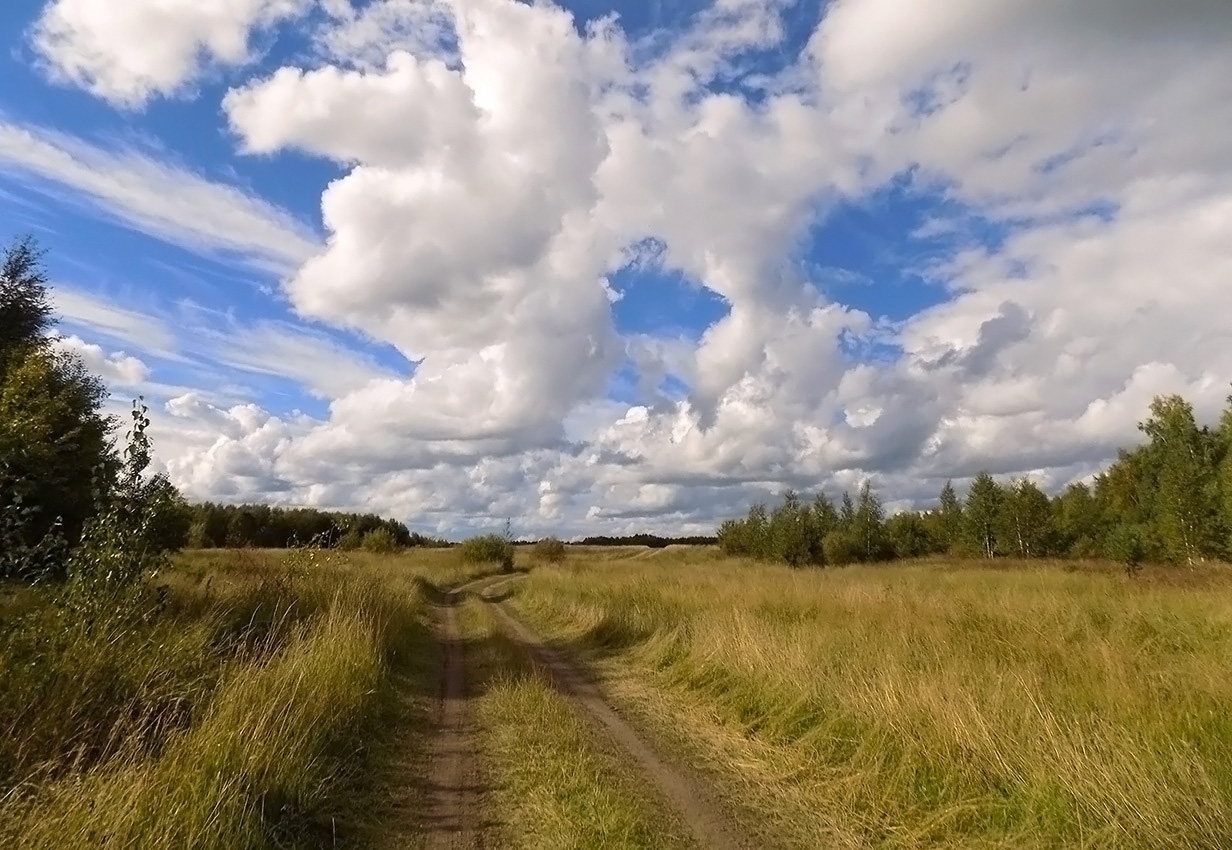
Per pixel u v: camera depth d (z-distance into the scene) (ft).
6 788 16.56
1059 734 18.86
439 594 99.86
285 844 16.28
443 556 174.40
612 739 26.37
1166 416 123.24
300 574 47.37
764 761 23.54
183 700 23.26
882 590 59.11
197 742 18.38
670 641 41.57
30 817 14.51
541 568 134.72
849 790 20.17
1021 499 143.74
